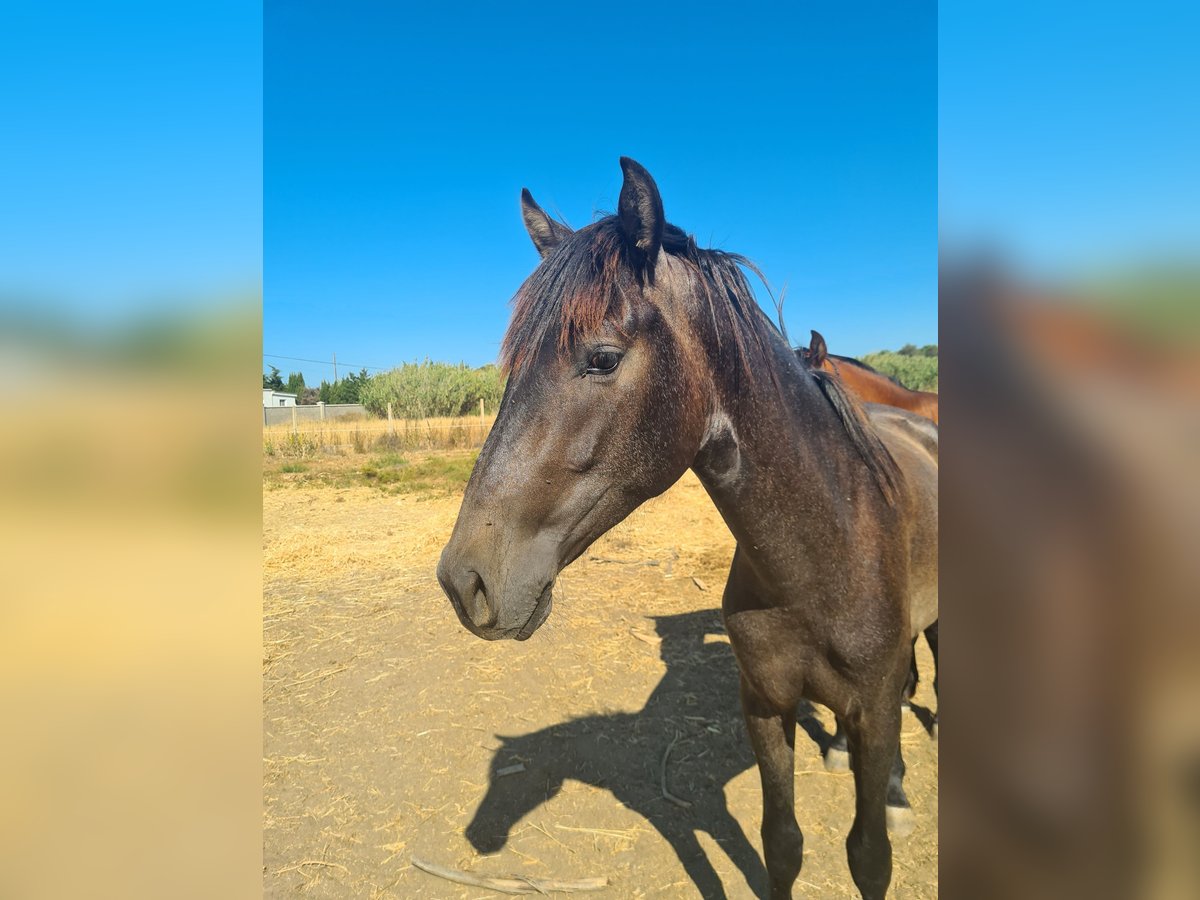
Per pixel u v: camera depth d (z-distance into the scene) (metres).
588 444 1.28
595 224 1.40
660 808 2.65
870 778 1.58
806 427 1.51
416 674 3.87
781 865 1.68
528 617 1.26
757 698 1.67
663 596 5.00
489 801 2.74
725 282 1.50
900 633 1.53
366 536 7.48
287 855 2.47
